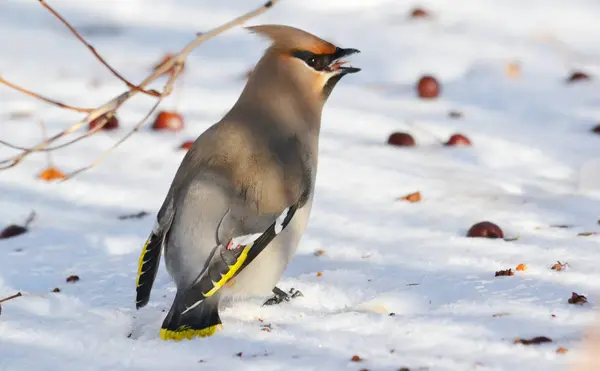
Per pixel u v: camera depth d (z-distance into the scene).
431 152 14.07
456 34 20.11
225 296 8.80
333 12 22.11
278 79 9.37
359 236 10.98
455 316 8.49
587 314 8.34
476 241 10.57
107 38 20.78
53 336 8.41
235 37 20.69
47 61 19.16
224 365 7.69
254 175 8.71
